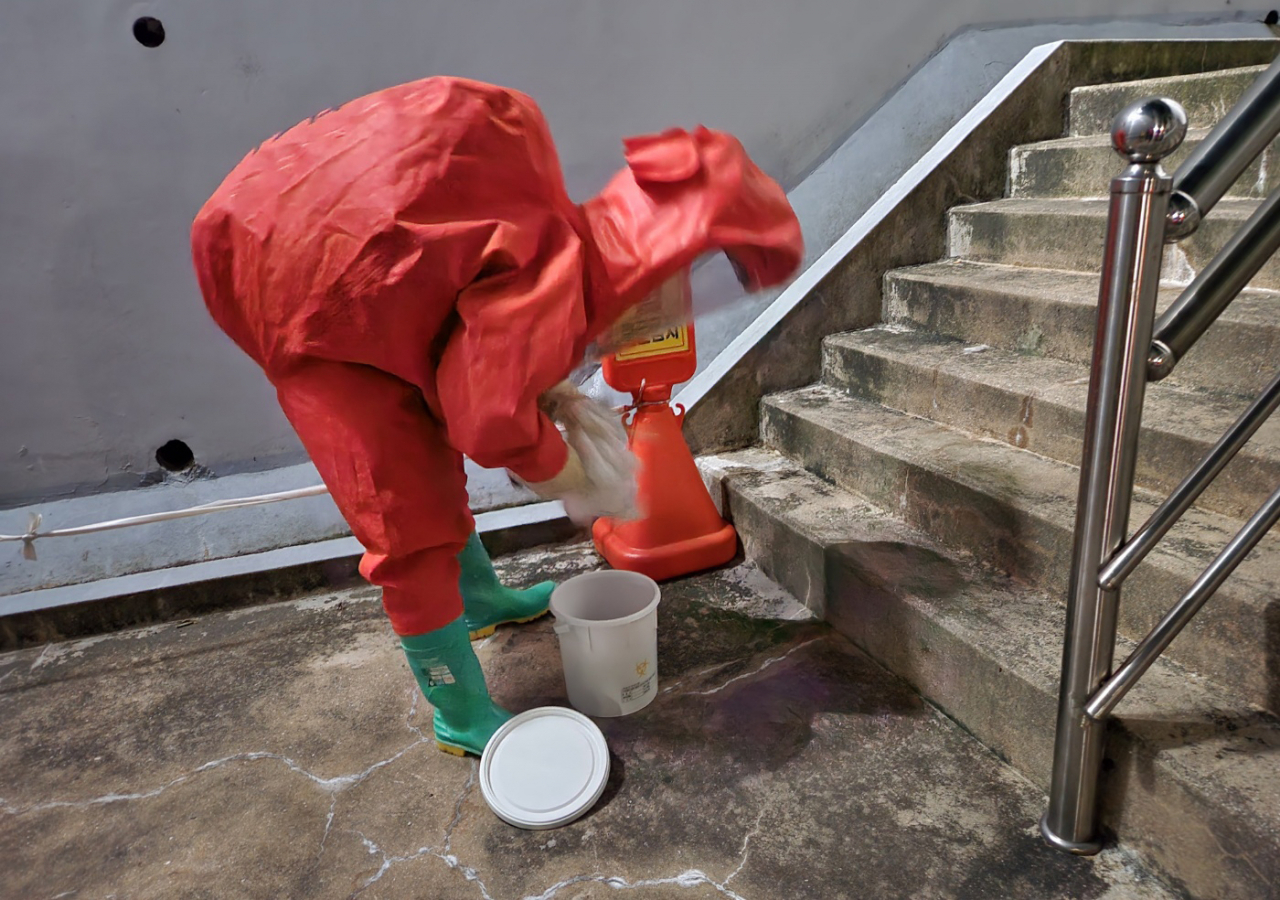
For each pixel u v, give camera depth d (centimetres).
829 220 294
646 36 259
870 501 224
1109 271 102
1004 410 204
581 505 140
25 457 250
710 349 299
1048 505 170
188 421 261
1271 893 108
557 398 136
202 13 223
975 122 282
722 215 114
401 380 130
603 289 119
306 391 127
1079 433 184
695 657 198
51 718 197
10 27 212
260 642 225
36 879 147
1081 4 316
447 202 109
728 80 276
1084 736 125
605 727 175
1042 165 274
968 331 246
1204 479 106
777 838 143
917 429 226
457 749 172
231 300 122
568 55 255
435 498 139
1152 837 127
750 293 131
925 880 131
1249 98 95
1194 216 96
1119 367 104
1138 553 110
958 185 283
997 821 142
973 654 156
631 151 120
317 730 184
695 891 134
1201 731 125
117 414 254
